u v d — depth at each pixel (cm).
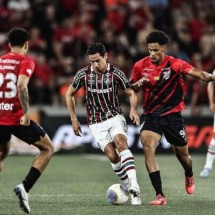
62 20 7756
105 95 3034
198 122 6350
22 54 2819
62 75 6956
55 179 4259
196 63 7112
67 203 3055
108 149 3041
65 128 6294
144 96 3059
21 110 2759
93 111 3066
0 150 2883
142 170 4825
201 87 6506
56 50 7181
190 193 3303
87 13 7756
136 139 6300
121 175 3075
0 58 2780
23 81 2680
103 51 3000
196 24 7919
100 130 3055
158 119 3023
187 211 2747
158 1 8069
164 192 3506
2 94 2747
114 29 7594
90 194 3447
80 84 3059
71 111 3062
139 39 7325
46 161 2786
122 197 2953
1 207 2922
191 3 8406
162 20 7806
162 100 3031
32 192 3541
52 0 7800
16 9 7562
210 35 7662
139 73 3066
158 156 6125
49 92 6756
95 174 4597
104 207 2880
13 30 2816
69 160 5753
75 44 7194
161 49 2991
